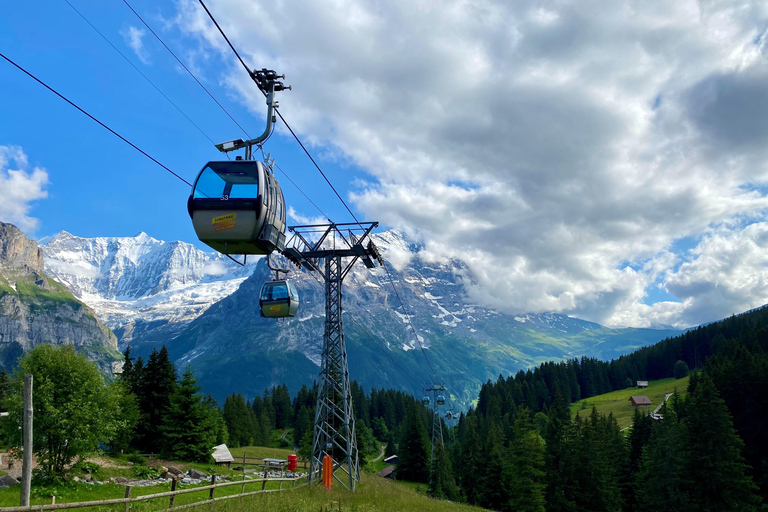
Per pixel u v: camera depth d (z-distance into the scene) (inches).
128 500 889.5
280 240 1089.4
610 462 3666.3
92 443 1524.4
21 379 1482.5
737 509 2822.3
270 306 1600.6
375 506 1338.6
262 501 1103.0
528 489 3260.3
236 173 984.9
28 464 754.2
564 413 6250.0
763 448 3641.7
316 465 1739.7
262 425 6879.9
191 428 2829.7
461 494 4074.8
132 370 3193.9
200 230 979.3
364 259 1876.2
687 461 2972.4
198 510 960.3
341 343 1825.8
